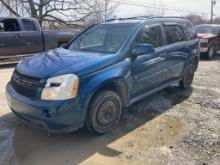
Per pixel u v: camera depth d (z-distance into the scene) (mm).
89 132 4230
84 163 3574
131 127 4590
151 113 5211
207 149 3934
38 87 3697
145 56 4824
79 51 4766
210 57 12945
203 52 12703
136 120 4875
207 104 5805
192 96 6328
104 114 4191
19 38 9789
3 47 9500
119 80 4273
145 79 4914
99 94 4051
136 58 4633
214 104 5812
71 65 3926
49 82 3658
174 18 6191
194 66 6957
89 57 4258
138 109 5379
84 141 4113
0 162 3572
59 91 3615
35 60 4387
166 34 5617
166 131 4484
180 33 6184
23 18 10055
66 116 3654
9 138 4168
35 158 3676
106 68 4117
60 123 3645
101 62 4098
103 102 4117
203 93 6602
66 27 22234
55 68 3854
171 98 6129
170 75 5801
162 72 5414
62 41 10984
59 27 22125
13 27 9883
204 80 8078
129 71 4457
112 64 4227
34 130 4422
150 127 4617
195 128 4605
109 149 3912
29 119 3812
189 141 4156
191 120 4938
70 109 3662
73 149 3896
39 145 3994
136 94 4832
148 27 5129
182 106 5652
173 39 5859
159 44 5355
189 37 6512
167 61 5516
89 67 3922
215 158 3707
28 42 10047
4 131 4375
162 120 4910
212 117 5094
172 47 5668
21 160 3625
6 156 3707
